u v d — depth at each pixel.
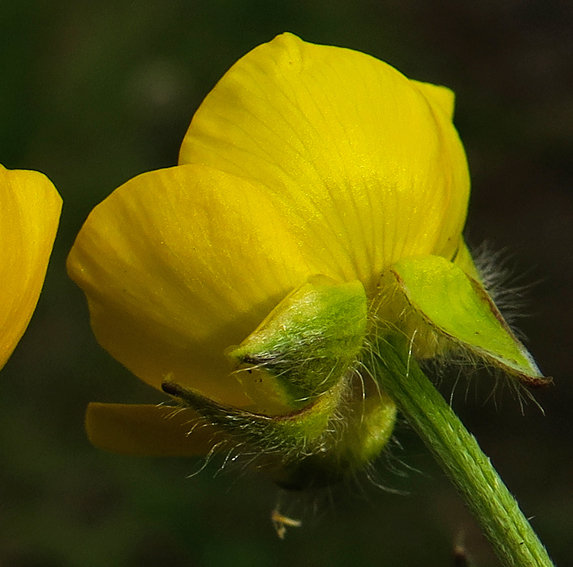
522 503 0.31
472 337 0.14
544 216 0.41
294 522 0.16
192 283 0.14
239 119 0.14
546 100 0.46
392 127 0.15
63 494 0.32
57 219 0.14
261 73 0.14
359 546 0.29
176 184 0.14
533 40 0.50
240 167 0.14
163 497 0.31
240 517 0.31
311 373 0.14
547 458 0.32
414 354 0.15
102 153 0.39
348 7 0.48
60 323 0.35
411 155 0.15
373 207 0.14
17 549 0.31
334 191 0.14
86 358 0.34
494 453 0.32
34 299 0.14
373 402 0.15
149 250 0.14
